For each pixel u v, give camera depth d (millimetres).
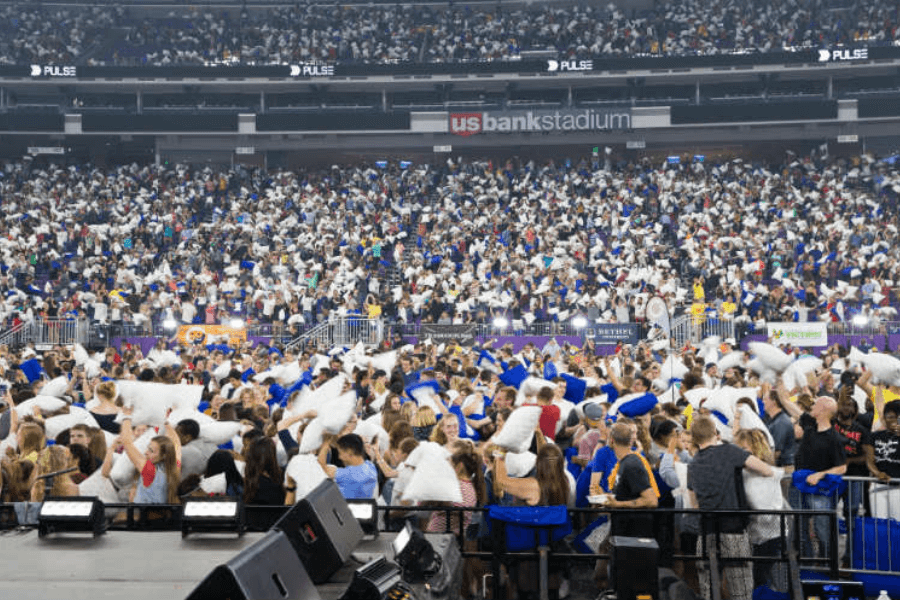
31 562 5309
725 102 47000
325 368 15234
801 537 9148
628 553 6141
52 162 49906
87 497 6152
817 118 44906
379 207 42438
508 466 8719
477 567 8031
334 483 5559
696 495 8023
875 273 33656
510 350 20047
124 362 20609
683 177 43969
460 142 49625
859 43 46156
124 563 5281
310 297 33250
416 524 8414
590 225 39375
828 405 9164
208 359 21844
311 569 5094
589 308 31422
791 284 33094
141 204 42750
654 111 45812
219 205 44031
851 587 7301
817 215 38469
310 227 40188
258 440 8016
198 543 5855
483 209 41625
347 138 49875
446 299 33125
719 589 7273
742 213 39531
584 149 49719
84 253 38094
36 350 30047
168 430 8398
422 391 11453
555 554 7344
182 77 47562
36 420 9734
